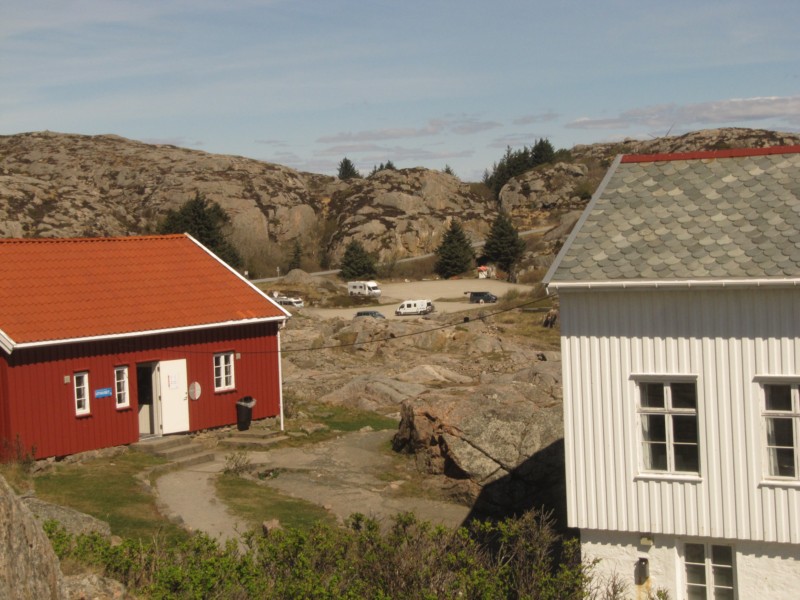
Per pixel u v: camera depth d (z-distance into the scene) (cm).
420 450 2412
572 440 1417
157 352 2641
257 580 1155
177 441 2636
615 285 1361
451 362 4488
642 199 1525
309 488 2288
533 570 1264
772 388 1327
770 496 1317
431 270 10588
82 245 2797
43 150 13875
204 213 9362
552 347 5184
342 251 11412
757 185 1486
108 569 1209
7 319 2344
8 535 830
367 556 1223
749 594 1346
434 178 13475
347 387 3556
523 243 10500
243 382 2878
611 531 1409
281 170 13625
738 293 1327
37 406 2342
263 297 2981
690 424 1367
